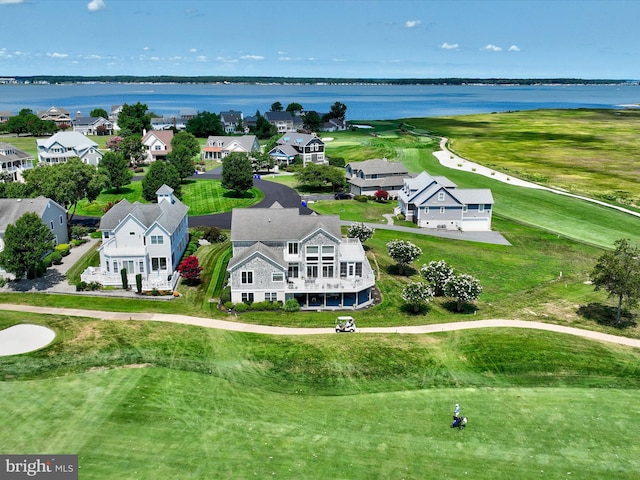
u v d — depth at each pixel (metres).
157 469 31.53
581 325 54.66
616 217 96.75
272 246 60.47
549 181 124.69
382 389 41.59
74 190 80.75
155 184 102.75
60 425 35.22
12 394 38.66
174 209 73.44
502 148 172.50
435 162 145.88
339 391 41.22
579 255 78.06
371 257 74.38
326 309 58.06
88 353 45.28
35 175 79.19
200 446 33.75
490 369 45.00
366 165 111.31
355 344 48.53
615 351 48.47
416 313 57.25
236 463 32.31
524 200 107.25
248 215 62.41
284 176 132.12
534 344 49.09
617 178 128.50
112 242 63.62
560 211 100.31
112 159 110.12
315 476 31.42
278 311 57.12
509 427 36.62
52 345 46.59
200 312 55.84
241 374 43.22
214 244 79.50
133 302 57.75
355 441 34.78
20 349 45.75
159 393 39.53
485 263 74.06
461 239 84.56
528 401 40.06
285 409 38.41
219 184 119.44
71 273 65.75
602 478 31.81
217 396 39.62
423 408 38.91
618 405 39.66
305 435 35.28
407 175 112.19
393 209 101.56
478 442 34.94
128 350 46.09
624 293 54.03
